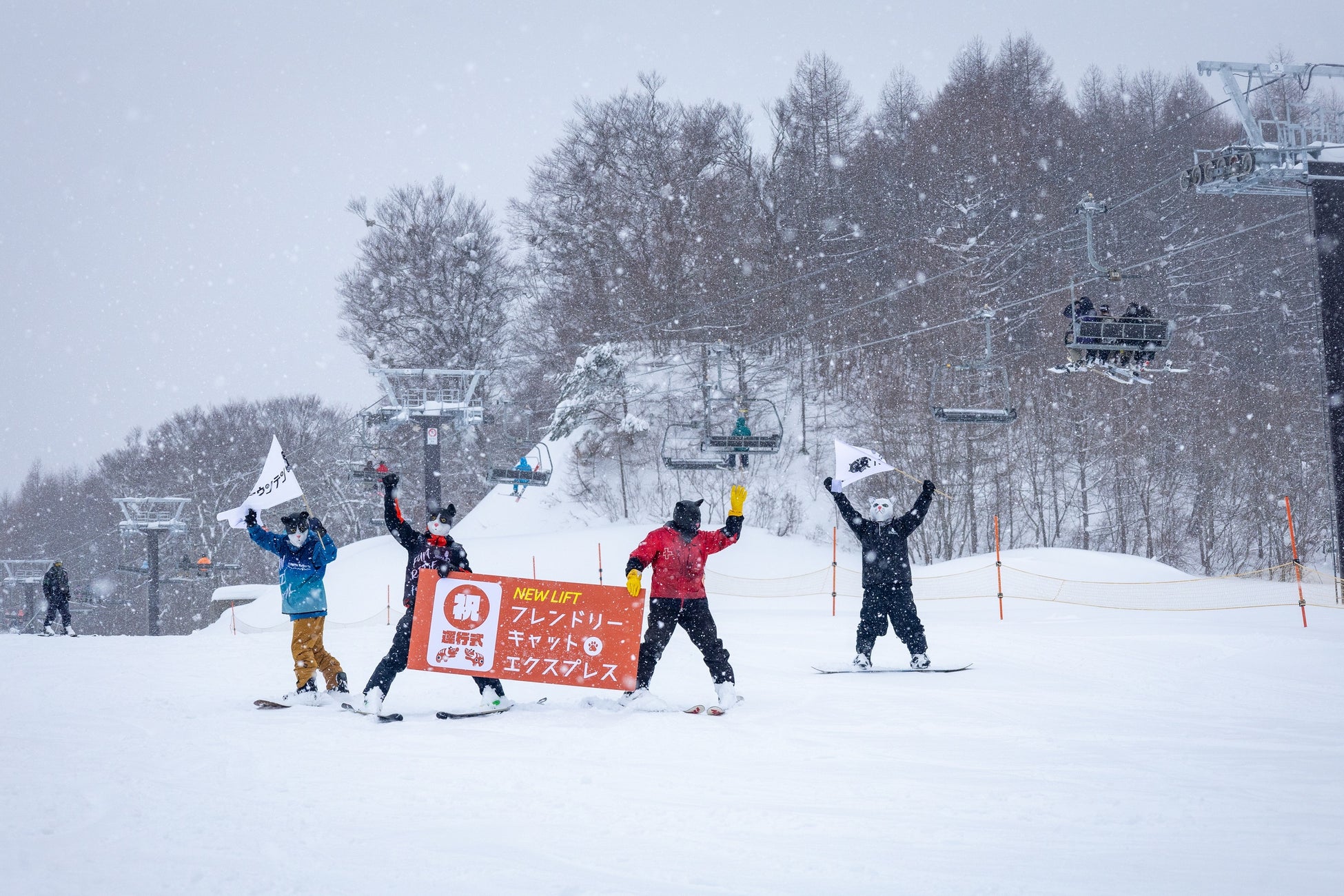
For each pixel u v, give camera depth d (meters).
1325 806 4.70
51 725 7.09
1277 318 49.97
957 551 43.84
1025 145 54.22
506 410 52.84
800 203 54.03
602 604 7.77
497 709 7.54
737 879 3.66
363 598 33.72
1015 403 45.00
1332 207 21.20
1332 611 19.47
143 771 5.55
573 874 3.72
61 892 3.52
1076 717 7.21
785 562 35.84
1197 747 6.16
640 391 47.69
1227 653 11.16
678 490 44.56
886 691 8.62
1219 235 51.16
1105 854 3.96
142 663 11.46
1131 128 57.81
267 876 3.71
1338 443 21.92
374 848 4.07
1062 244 50.59
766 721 7.14
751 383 49.34
